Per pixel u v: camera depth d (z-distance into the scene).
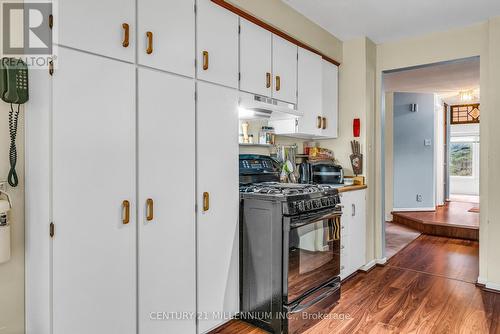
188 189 1.90
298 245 2.12
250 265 2.21
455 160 10.02
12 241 1.36
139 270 1.66
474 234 4.66
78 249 1.43
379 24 3.08
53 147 1.35
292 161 3.33
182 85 1.87
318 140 3.74
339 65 3.54
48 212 1.35
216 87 2.08
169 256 1.80
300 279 2.13
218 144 2.09
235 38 2.23
